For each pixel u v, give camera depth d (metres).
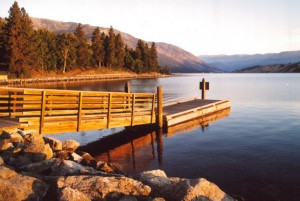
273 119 27.31
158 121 22.38
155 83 99.38
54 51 115.31
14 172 8.12
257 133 21.41
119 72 147.00
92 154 16.45
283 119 27.34
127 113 20.16
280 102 41.50
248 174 13.09
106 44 142.75
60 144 12.59
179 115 24.11
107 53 142.50
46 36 114.00
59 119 16.52
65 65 117.94
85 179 8.21
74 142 13.48
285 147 17.50
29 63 92.69
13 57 86.31
